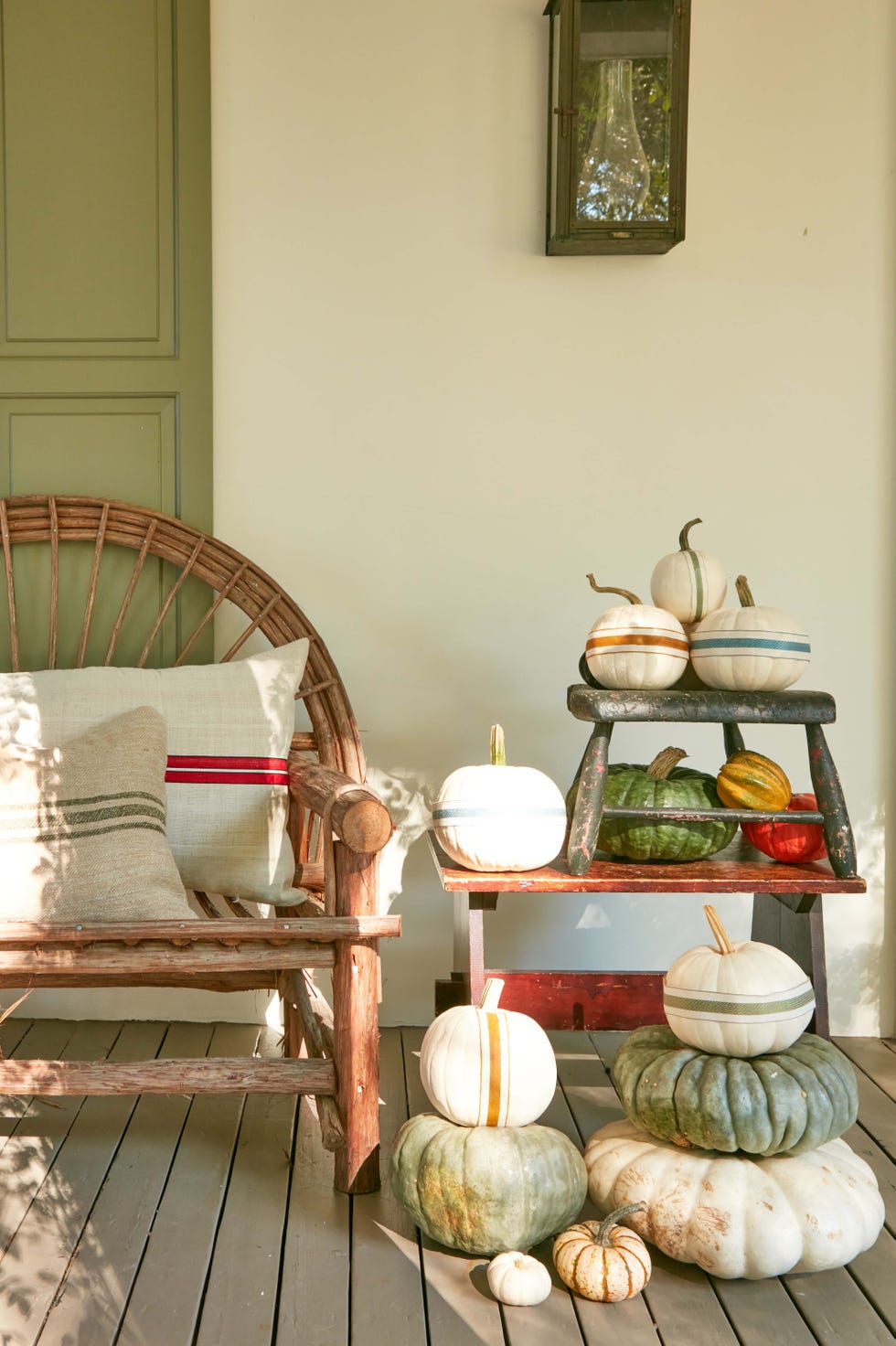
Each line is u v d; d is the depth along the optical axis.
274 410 2.66
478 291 2.67
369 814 1.84
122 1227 1.81
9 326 2.65
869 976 2.75
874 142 2.68
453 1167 1.72
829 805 2.03
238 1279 1.67
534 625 2.71
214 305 2.65
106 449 2.67
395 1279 1.69
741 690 2.08
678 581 2.23
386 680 2.71
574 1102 2.32
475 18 2.63
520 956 2.73
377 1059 1.93
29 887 1.89
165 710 2.28
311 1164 2.03
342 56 2.63
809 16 2.67
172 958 1.84
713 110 2.67
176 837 2.20
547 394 2.69
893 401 2.71
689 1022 1.82
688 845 2.09
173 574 2.66
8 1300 1.61
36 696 2.26
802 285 2.70
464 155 2.65
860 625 2.73
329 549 2.69
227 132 2.63
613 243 2.53
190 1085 1.88
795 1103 1.74
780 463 2.71
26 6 2.62
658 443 2.70
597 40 2.45
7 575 2.56
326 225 2.65
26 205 2.64
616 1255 1.65
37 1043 2.54
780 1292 1.69
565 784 2.73
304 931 1.84
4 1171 1.98
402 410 2.68
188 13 2.59
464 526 2.70
